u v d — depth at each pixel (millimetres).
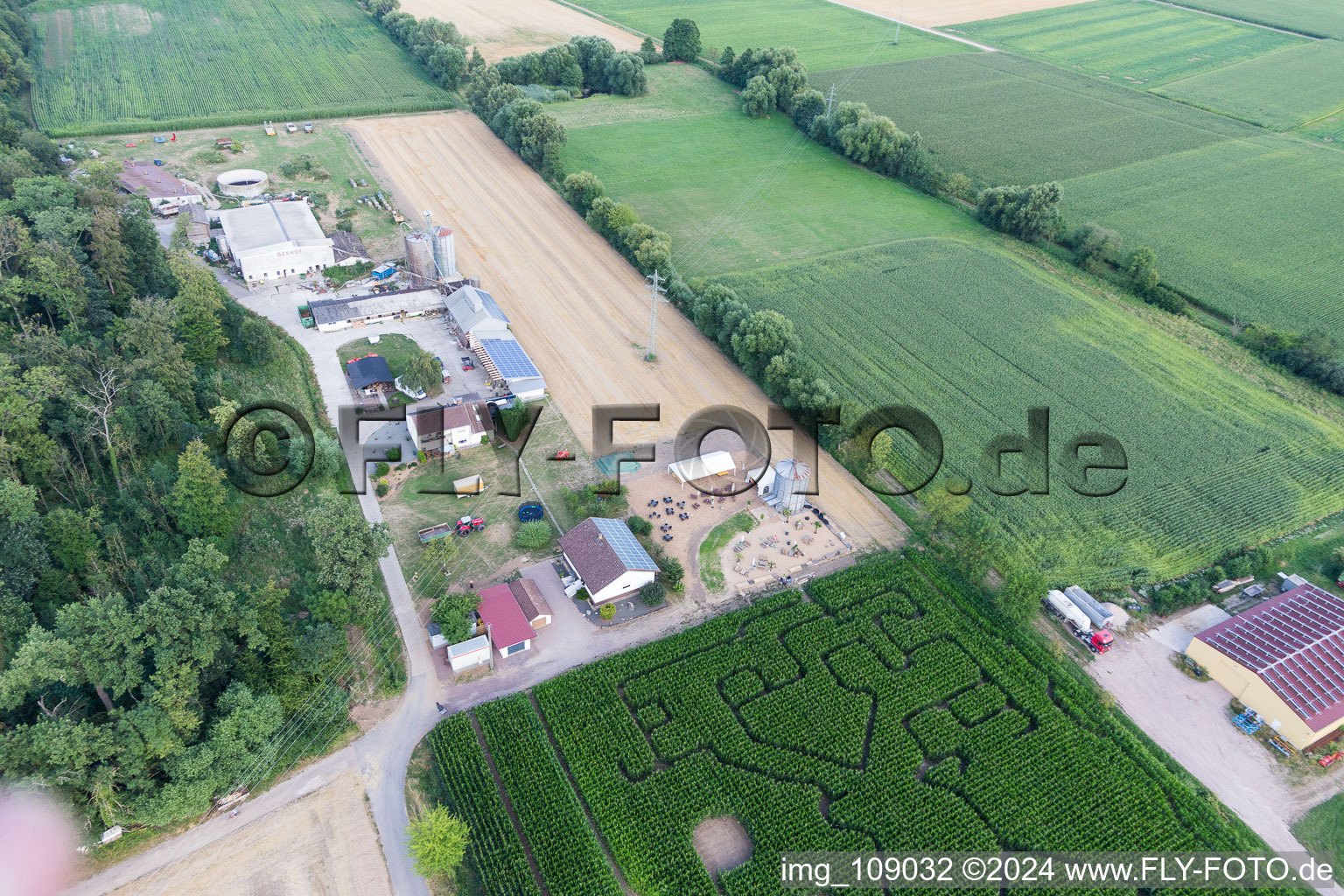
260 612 80000
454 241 162625
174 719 70062
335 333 134875
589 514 103625
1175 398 127188
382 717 81375
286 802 73938
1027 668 87500
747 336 124125
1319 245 171250
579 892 68500
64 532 83312
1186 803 75750
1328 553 101562
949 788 77500
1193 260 165125
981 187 193875
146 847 70062
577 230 170250
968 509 102000
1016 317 146500
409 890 68438
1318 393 129625
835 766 78750
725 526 104188
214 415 103000
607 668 86250
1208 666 87500
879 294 151875
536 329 138250
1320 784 77812
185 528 93188
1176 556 100688
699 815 74625
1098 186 195125
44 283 113750
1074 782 77500
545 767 77188
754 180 195375
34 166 154000
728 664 87375
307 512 100062
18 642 75188
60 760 64188
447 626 85375
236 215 153625
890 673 87188
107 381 101062
